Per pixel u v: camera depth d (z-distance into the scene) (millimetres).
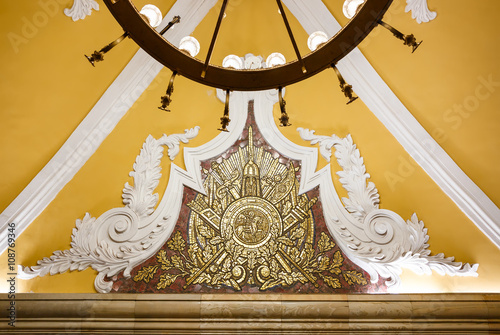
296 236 4219
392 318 3600
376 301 3643
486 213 4062
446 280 3924
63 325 3547
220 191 4406
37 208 4090
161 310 3590
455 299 3631
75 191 4234
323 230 4242
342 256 4125
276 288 3979
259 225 4254
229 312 3588
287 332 3590
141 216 4207
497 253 3973
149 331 3586
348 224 4188
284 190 4414
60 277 3924
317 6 4371
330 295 3680
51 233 4074
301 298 3654
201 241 4184
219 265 4074
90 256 3992
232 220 4273
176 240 4176
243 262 4090
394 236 4109
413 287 3941
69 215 4160
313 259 4113
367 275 4039
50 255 4008
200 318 3592
